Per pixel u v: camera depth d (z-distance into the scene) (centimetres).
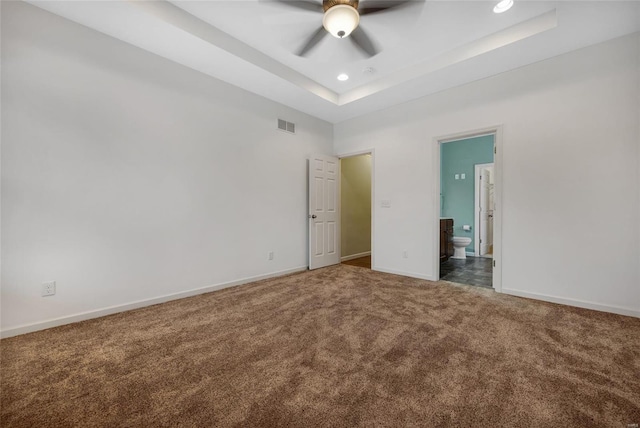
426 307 257
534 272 280
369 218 595
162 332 205
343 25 191
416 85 329
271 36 261
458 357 168
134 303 255
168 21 221
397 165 392
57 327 213
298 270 418
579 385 140
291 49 283
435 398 131
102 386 141
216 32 252
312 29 248
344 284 340
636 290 230
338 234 479
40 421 117
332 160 466
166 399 131
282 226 394
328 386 141
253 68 291
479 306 259
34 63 205
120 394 135
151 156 266
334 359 167
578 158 255
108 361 165
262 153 367
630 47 231
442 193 614
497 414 121
